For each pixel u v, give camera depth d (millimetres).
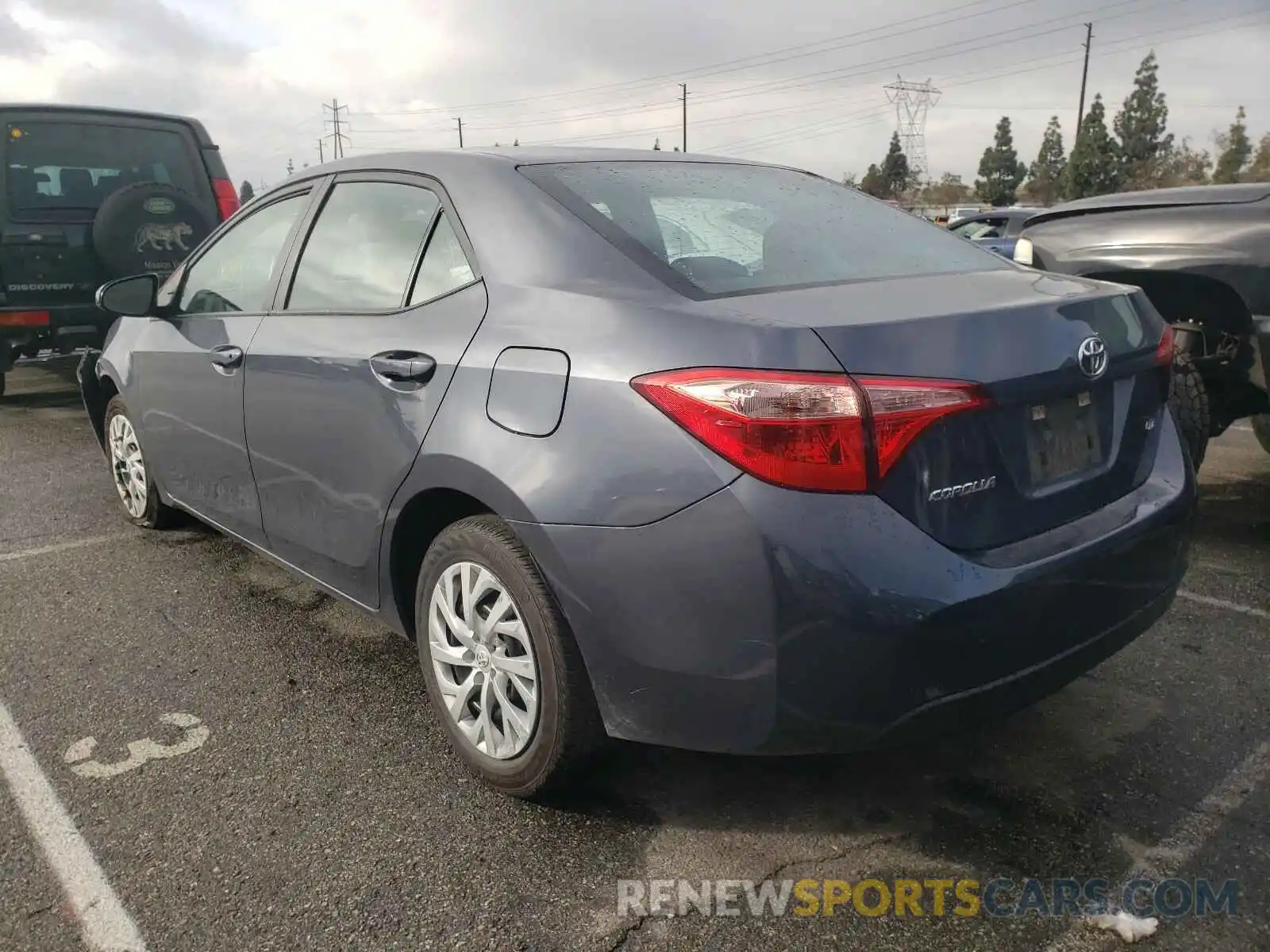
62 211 7406
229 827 2473
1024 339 2225
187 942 2092
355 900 2215
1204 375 4527
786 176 3354
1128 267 4516
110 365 4562
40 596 3969
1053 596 2172
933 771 2697
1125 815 2496
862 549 1969
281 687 3209
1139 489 2582
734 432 1988
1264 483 5348
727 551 2000
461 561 2551
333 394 2902
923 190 78625
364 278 3027
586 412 2189
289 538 3309
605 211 2621
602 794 2598
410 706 3086
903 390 2012
